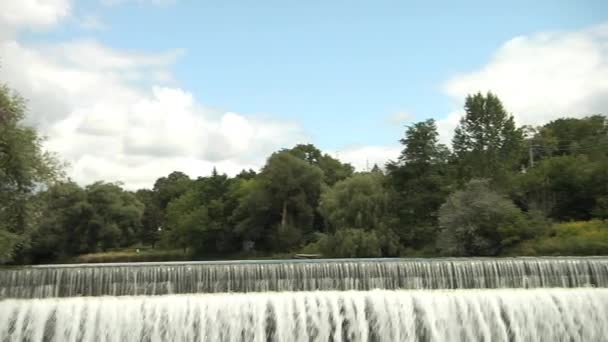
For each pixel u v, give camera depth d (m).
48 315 28.80
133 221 107.12
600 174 66.75
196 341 29.33
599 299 31.95
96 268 31.16
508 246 59.56
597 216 64.94
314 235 89.00
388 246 71.06
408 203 81.38
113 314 29.03
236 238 101.31
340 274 32.88
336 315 30.53
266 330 29.94
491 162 87.44
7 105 33.38
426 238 76.75
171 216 110.88
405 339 30.64
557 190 71.00
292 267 32.62
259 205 94.88
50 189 36.62
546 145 114.38
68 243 98.38
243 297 30.66
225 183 108.06
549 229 60.69
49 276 30.78
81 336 28.77
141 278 31.44
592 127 117.69
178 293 31.62
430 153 87.44
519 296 31.67
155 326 29.19
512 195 73.31
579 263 34.09
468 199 62.97
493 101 91.19
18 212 34.62
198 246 102.12
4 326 28.48
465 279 33.53
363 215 73.62
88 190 103.69
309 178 94.69
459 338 30.86
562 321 31.50
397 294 31.48
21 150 33.38
